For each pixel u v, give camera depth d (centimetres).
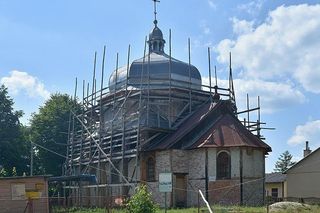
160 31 6084
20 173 6456
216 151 4456
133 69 5619
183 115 5238
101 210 3928
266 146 4553
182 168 4600
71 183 5744
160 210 3616
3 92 6319
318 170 5169
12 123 6322
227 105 5047
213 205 4128
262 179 4500
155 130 4884
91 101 5697
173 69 5544
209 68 5444
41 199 3331
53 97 7444
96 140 5375
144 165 4788
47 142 7025
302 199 4853
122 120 5059
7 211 3241
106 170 5216
